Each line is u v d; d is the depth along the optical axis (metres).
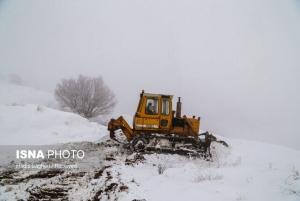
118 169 9.06
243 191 6.78
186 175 8.55
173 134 13.13
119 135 17.08
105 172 8.89
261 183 7.34
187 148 12.66
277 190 6.66
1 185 7.79
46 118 19.08
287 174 7.90
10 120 17.39
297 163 10.69
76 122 20.34
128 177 8.21
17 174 8.89
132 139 13.16
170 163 11.02
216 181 7.83
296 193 6.25
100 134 18.53
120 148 13.42
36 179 8.37
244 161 11.56
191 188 7.20
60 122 19.34
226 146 14.41
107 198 6.75
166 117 13.15
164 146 12.59
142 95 13.30
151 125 13.06
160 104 13.19
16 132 16.06
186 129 13.26
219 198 6.38
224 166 10.22
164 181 7.98
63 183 8.02
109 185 7.46
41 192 7.27
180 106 13.68
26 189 7.47
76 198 6.92
